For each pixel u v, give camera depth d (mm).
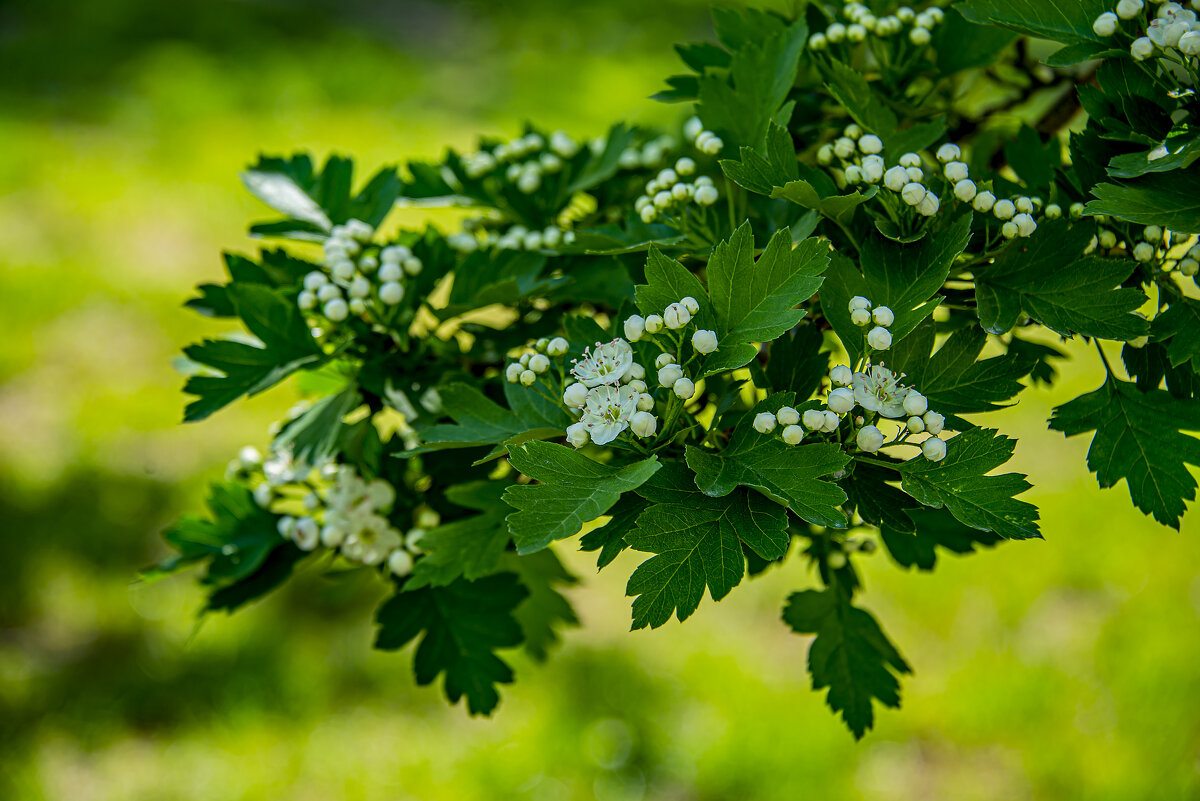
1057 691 1605
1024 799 1475
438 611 872
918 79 901
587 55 4820
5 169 3326
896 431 799
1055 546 1875
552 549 914
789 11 887
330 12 5285
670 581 757
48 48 4492
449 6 5492
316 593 1873
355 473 882
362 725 1631
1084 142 812
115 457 2172
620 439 781
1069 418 812
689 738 1592
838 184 842
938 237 791
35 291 2680
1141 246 814
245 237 3061
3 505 2020
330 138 3699
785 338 800
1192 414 806
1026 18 809
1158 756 1496
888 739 1566
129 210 3150
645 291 779
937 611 1772
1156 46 794
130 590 1868
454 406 811
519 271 874
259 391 853
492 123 3930
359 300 864
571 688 1679
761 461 767
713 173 874
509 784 1534
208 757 1573
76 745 1588
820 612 879
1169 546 1862
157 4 5000
